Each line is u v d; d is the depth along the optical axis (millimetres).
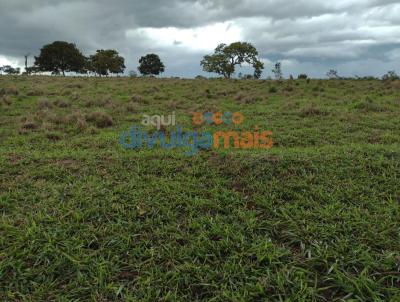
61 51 52938
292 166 5535
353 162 5676
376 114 10422
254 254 3578
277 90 16859
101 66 52688
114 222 4191
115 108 12047
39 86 17688
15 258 3568
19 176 5539
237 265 3410
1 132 8688
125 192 4887
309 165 5566
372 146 6625
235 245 3721
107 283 3271
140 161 6133
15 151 6918
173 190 4938
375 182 5020
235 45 47719
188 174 5562
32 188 5098
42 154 6738
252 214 4277
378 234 3795
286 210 4340
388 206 4387
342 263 3363
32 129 9102
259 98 14289
